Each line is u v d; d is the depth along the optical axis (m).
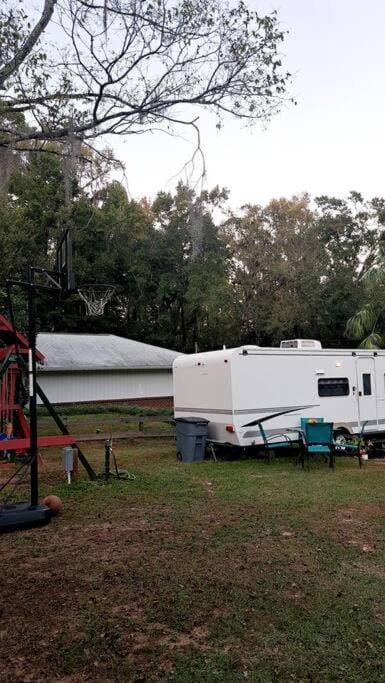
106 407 22.09
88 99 6.16
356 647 3.54
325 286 33.19
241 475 9.84
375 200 36.34
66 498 7.93
